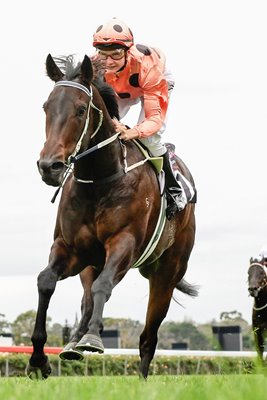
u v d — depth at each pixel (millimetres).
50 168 5320
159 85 6398
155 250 6688
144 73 6363
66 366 16344
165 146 6781
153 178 6363
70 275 6078
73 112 5547
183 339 32219
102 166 5875
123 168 6008
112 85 6492
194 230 7430
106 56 6320
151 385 4613
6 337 23078
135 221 6000
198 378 6008
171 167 6684
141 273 7344
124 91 6543
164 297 7227
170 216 6656
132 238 5938
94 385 4516
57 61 5961
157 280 7207
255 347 7023
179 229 7031
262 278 11906
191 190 7051
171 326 32469
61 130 5465
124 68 6379
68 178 6090
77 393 3752
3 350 14953
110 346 21359
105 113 5906
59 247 6020
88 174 5879
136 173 6105
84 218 5938
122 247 5820
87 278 6273
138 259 6438
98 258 6098
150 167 6410
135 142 6367
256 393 3408
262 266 12016
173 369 18234
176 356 17875
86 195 5906
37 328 5730
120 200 5930
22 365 16281
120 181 5961
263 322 11898
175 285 7328
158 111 6363
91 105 5766
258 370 5988
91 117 5770
